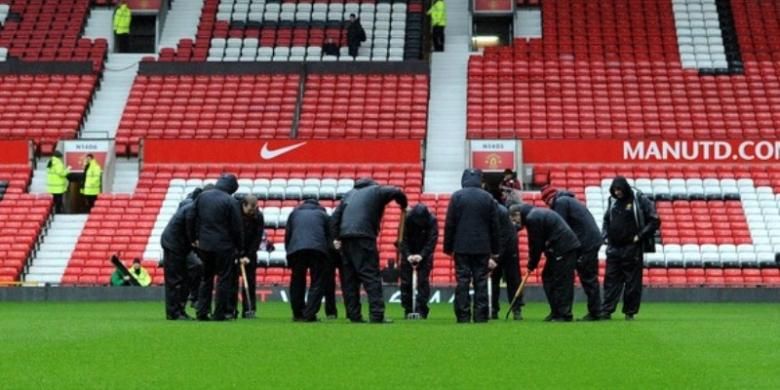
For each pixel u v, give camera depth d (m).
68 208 43.94
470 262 19.56
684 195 41.16
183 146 43.06
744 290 35.22
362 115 46.16
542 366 11.72
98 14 53.09
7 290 35.56
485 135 45.22
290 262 20.14
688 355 12.98
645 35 50.69
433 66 50.28
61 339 15.17
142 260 39.28
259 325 18.55
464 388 9.94
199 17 52.69
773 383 10.26
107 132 45.94
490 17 53.25
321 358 12.48
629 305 21.38
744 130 45.44
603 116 46.12
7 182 42.41
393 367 11.60
